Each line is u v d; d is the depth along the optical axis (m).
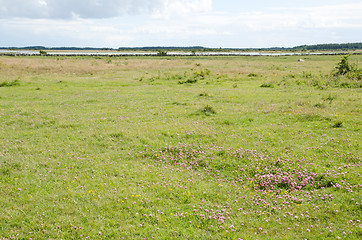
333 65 61.56
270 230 7.11
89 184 9.21
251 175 10.16
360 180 9.18
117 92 27.31
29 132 14.41
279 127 15.17
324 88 28.42
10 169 10.17
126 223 7.30
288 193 8.98
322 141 12.91
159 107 20.52
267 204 8.25
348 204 8.02
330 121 15.91
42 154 11.61
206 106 19.06
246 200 8.53
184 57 105.69
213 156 11.55
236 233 6.95
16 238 6.57
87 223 7.20
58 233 6.77
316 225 7.23
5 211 7.58
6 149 11.90
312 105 19.62
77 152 11.95
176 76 41.56
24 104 21.30
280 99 22.73
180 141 13.24
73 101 22.58
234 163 10.94
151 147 12.52
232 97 24.33
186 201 8.45
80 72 46.00
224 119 16.98
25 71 43.88
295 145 12.54
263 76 42.97
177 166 10.96
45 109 19.55
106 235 6.77
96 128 15.27
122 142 13.23
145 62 69.88
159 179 9.72
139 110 19.61
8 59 62.31
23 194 8.51
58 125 15.65
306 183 9.32
